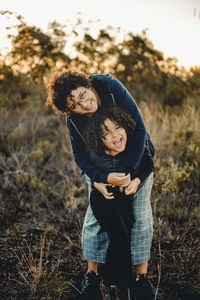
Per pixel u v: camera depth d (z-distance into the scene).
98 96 1.73
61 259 2.37
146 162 1.87
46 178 3.66
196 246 2.44
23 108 4.79
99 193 1.90
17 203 3.09
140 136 1.77
